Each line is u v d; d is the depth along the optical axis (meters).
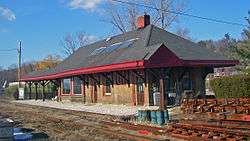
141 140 13.43
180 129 14.82
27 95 55.84
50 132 16.98
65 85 39.91
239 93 22.95
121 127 17.52
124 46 30.64
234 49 30.50
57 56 99.12
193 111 18.88
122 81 28.80
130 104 27.73
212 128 14.35
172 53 24.19
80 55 40.75
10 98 61.06
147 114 18.95
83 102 35.03
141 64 23.22
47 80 44.16
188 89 27.72
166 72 25.95
